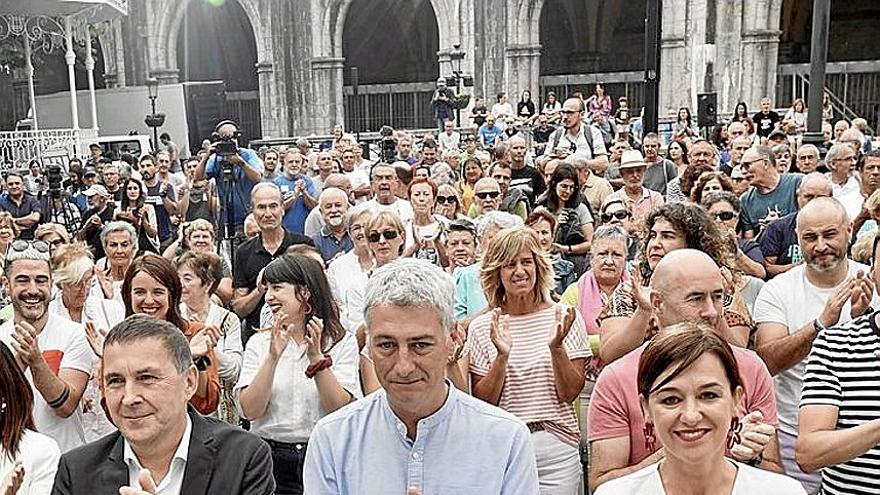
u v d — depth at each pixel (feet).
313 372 13.15
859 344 10.59
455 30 95.81
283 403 13.58
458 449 9.03
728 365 8.37
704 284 10.98
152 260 14.74
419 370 8.69
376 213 19.61
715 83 83.25
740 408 9.51
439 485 8.96
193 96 82.84
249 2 104.58
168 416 9.62
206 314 16.76
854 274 13.41
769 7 82.33
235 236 30.25
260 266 21.97
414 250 23.11
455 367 12.94
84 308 17.38
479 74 95.71
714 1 82.33
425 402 8.86
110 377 9.57
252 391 13.33
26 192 38.19
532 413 13.37
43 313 14.52
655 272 11.39
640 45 117.60
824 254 13.62
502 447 9.08
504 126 68.74
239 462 10.00
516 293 13.94
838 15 111.75
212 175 33.30
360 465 9.19
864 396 10.34
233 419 15.75
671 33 83.35
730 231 17.66
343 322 17.30
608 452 11.09
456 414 9.18
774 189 24.44
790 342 12.73
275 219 21.93
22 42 82.58
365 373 14.66
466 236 19.90
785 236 20.68
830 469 10.76
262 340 14.44
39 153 64.44
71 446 14.01
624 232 19.44
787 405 13.41
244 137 107.65
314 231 27.07
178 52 117.70
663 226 14.10
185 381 9.91
